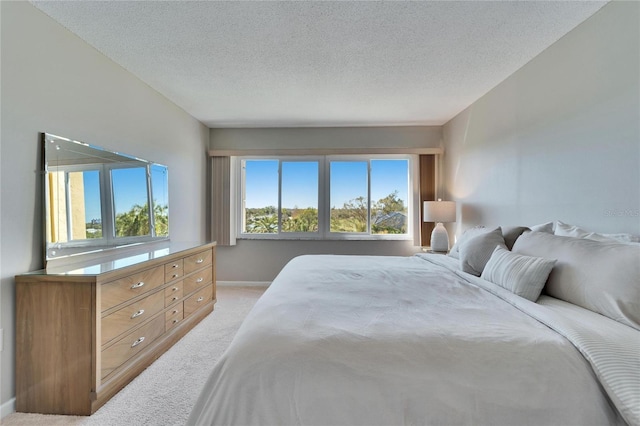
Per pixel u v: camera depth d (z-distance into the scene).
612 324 1.17
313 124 4.33
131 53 2.39
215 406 0.99
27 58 1.78
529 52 2.38
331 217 4.56
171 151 3.45
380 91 3.15
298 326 1.17
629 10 1.68
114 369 1.82
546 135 2.33
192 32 2.11
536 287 1.48
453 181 4.02
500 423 0.95
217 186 4.45
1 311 1.64
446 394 0.97
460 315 1.30
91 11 1.88
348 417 0.96
